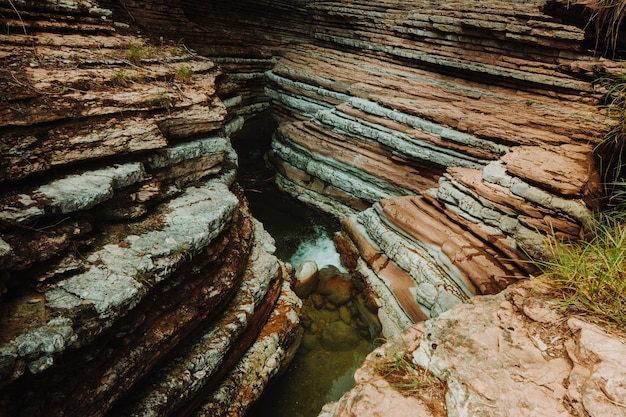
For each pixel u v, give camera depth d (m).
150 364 3.46
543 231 5.20
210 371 3.93
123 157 4.04
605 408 1.89
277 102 13.40
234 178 6.21
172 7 11.19
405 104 8.95
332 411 2.45
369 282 6.70
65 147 3.56
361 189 8.84
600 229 4.25
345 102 10.84
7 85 3.63
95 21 5.75
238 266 4.91
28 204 3.02
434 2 11.35
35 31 4.85
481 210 5.91
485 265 5.43
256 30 13.90
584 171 5.57
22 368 2.40
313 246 8.14
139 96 4.59
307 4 14.41
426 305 5.74
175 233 3.89
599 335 2.29
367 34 12.39
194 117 5.05
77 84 4.21
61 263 3.08
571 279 2.82
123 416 3.24
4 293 2.70
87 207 3.36
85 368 2.94
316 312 6.30
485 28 9.34
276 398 4.94
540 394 2.07
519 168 5.77
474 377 2.23
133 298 3.09
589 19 4.64
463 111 8.53
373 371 2.50
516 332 2.53
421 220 6.57
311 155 9.73
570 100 8.10
